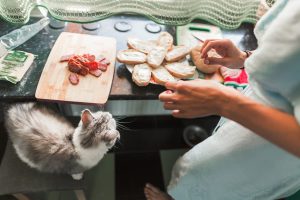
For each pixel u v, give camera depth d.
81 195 0.96
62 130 0.90
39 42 0.95
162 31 1.06
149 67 0.89
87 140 0.83
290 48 0.44
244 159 0.72
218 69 0.93
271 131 0.48
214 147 0.78
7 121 0.88
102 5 0.90
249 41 1.06
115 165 1.38
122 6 0.94
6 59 0.86
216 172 0.82
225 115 0.53
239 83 0.89
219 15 0.98
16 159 0.90
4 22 0.98
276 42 0.47
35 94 0.79
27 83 0.82
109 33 1.03
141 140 1.46
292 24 0.44
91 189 1.29
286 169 0.71
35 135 0.85
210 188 0.90
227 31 1.09
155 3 0.92
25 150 0.85
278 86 0.50
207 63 0.86
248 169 0.74
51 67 0.86
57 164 0.85
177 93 0.57
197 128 1.42
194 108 0.56
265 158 0.69
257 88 0.57
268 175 0.74
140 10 0.96
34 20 1.01
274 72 0.48
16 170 0.88
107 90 0.83
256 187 0.81
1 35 0.94
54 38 0.97
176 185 1.02
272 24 0.51
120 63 0.92
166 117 1.51
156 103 1.34
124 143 1.44
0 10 0.88
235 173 0.78
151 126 1.50
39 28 0.99
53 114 0.94
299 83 0.47
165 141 1.47
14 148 0.91
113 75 0.88
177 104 0.57
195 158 0.86
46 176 0.89
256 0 0.98
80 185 0.89
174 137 1.49
